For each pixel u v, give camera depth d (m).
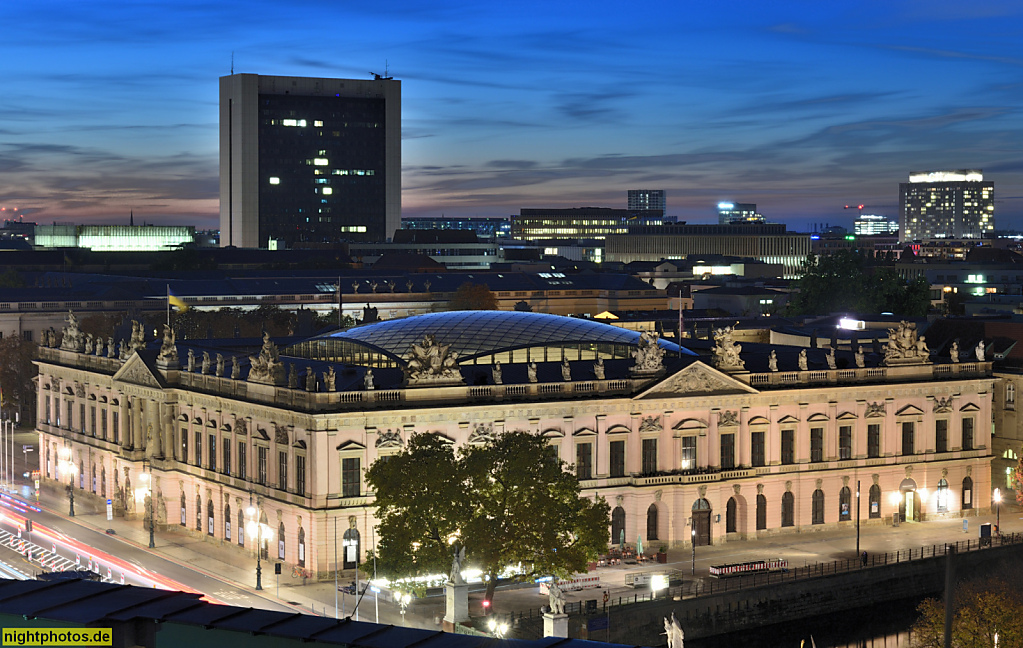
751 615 150.62
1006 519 191.12
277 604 143.75
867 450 185.38
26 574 156.00
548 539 139.50
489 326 186.00
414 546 143.88
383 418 157.38
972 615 127.56
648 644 143.00
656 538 172.12
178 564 163.00
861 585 159.12
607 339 184.88
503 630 131.25
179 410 183.62
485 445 154.38
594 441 168.38
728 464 176.38
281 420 160.38
